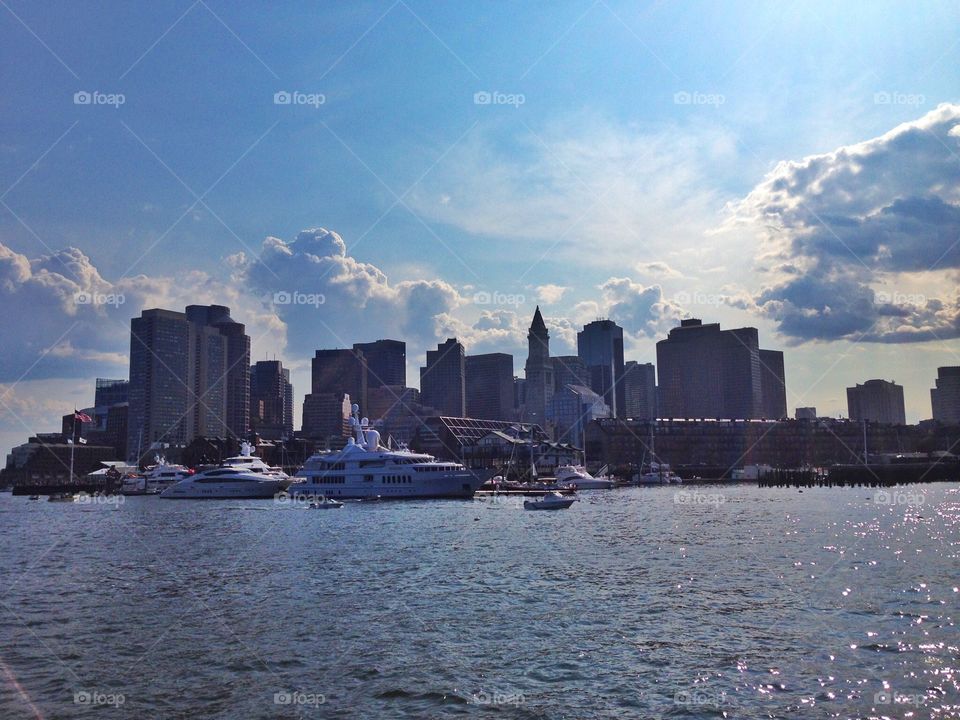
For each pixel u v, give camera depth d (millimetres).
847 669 32406
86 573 59781
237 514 127188
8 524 118375
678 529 90000
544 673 32500
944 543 72062
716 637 37375
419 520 106312
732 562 60750
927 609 42594
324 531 91688
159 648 36719
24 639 38594
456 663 33906
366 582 53219
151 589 51812
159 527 104562
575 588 50125
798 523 96625
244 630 39750
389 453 152000
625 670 32688
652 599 46281
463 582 52812
